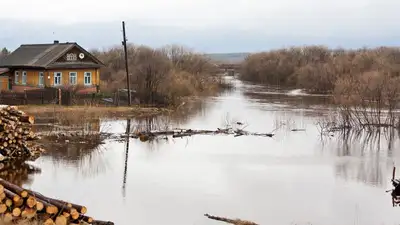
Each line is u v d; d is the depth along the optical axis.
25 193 12.08
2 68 55.97
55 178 20.11
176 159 24.98
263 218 15.66
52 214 11.95
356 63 74.25
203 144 29.92
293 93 72.00
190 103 56.06
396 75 67.19
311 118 43.16
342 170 23.19
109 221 14.45
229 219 15.23
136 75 63.38
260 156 26.33
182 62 83.69
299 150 28.44
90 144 28.44
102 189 18.61
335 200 18.00
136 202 17.00
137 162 23.98
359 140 32.56
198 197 17.92
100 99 49.25
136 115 43.25
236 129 36.47
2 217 11.64
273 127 37.75
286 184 20.28
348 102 42.81
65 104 45.59
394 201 17.98
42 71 50.84
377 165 24.44
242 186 19.77
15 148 23.34
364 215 16.31
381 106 43.78
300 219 15.68
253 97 65.38
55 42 56.28
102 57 81.69
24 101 45.25
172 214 15.77
